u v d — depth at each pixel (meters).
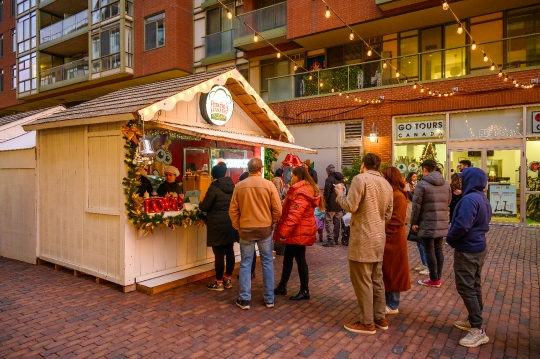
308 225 4.93
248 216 4.69
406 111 13.25
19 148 7.04
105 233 5.56
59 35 23.64
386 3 12.77
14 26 27.09
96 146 5.67
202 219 5.89
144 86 6.88
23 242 7.10
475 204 3.77
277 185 9.93
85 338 3.93
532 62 11.74
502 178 11.78
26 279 5.93
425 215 5.52
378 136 13.80
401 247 4.43
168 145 7.46
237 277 6.10
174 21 19.00
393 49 14.79
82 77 21.83
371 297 4.05
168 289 5.47
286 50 16.75
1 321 4.34
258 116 7.59
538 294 5.27
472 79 12.08
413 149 13.30
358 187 3.93
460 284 3.84
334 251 8.04
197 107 6.44
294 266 6.87
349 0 14.03
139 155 5.16
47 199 6.60
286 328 4.19
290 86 16.09
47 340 3.88
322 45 16.12
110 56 20.72
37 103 27.03
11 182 7.38
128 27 20.42
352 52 15.77
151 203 5.41
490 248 8.23
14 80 27.34
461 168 8.27
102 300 5.02
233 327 4.21
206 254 6.46
